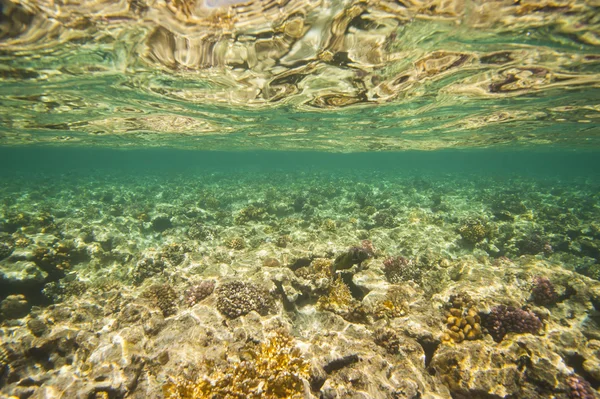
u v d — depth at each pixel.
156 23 0.94
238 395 0.72
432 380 0.87
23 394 0.87
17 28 0.96
